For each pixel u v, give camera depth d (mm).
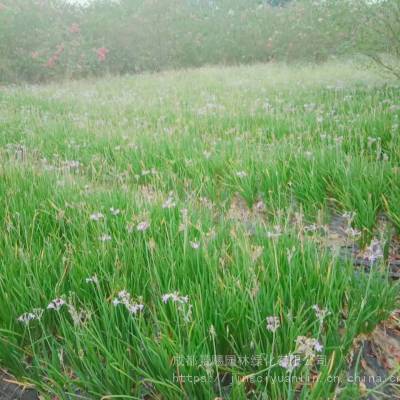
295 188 4430
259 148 5484
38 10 20703
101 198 4082
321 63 19281
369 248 2645
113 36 21922
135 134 6777
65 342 2387
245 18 24297
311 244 3051
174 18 23734
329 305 2473
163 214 3588
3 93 13602
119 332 2285
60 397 2102
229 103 9578
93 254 3004
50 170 5043
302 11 21953
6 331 2373
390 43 10273
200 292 2438
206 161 5289
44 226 3631
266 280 2633
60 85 17375
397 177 4070
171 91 12766
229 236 3289
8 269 2865
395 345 2611
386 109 6859
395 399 2219
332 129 6348
